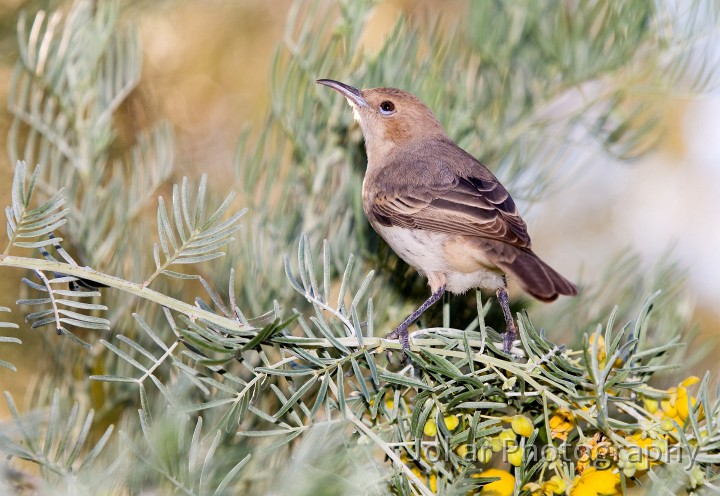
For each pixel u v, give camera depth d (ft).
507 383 18.93
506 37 27.20
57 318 16.40
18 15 26.32
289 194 24.75
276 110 24.84
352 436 17.88
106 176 28.99
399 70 27.02
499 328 30.42
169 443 12.48
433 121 33.06
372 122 33.14
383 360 21.59
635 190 41.93
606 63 27.14
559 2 27.27
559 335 25.14
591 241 40.91
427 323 29.27
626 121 27.84
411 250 28.48
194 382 16.29
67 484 12.25
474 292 30.66
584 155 28.84
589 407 18.95
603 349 19.43
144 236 23.67
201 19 31.60
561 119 27.78
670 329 22.98
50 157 24.91
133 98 30.94
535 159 28.09
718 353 32.07
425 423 18.43
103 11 25.32
